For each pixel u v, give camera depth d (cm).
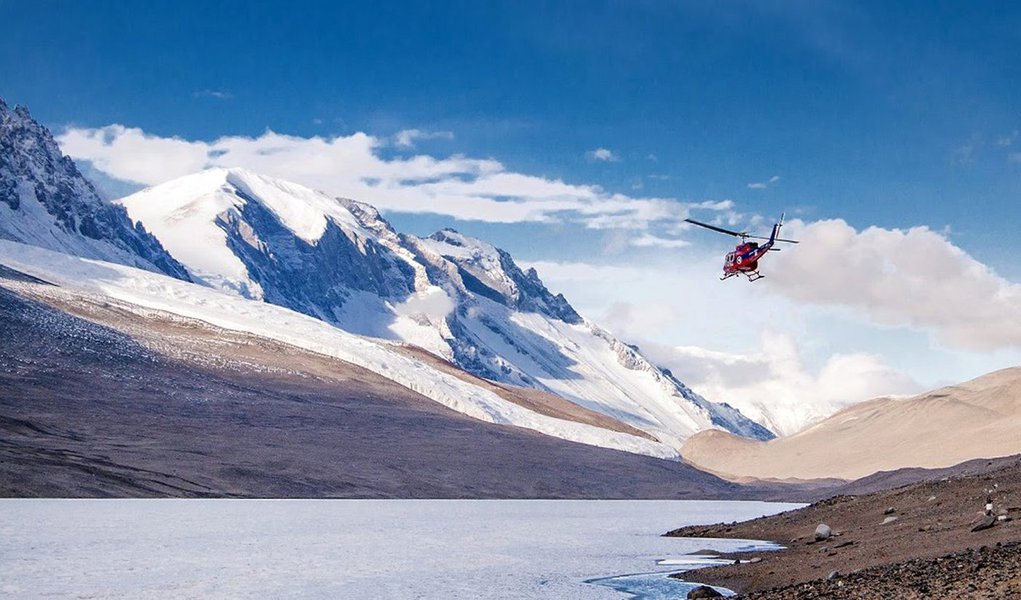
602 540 6569
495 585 4216
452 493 14812
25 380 15000
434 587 4144
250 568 4669
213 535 6297
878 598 2831
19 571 4356
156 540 5844
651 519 9650
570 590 4069
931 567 3269
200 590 3953
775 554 4978
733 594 3784
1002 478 5897
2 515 7419
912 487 6469
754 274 6950
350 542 6131
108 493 10800
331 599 3791
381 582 4284
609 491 17062
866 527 5416
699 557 5344
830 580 3338
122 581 4144
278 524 7525
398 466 15500
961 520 4747
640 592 3991
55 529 6319
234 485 12588
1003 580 2802
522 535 7012
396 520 8506
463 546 6031
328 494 13288
